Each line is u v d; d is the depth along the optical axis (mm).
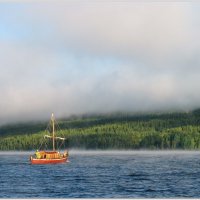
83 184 115375
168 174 142000
